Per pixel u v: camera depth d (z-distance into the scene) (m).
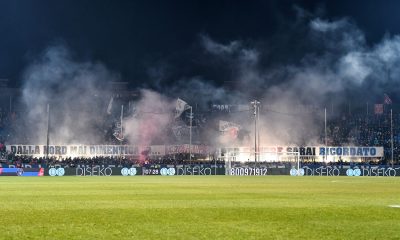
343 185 46.50
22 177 74.31
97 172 85.75
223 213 20.98
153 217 19.61
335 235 15.45
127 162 97.75
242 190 37.88
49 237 14.99
